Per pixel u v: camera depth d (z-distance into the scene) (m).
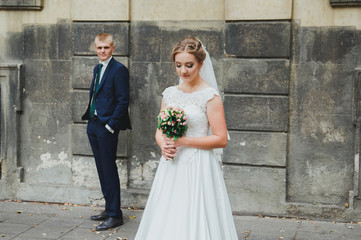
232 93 5.30
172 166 3.46
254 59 5.21
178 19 5.45
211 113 3.40
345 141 5.12
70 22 5.71
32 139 5.95
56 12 5.75
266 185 5.29
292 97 5.21
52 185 5.88
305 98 5.18
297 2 5.11
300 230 4.86
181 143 3.39
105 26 5.58
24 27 5.84
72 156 5.84
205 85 3.47
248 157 5.30
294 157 5.27
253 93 5.24
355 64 5.02
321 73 5.11
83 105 5.69
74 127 5.75
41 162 5.95
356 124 5.02
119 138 5.65
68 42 5.74
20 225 5.02
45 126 5.89
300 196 5.29
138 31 5.56
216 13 5.36
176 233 3.32
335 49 5.05
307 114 5.19
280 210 5.27
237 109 5.28
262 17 5.14
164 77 5.53
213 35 5.37
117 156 5.68
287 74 5.14
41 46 5.82
